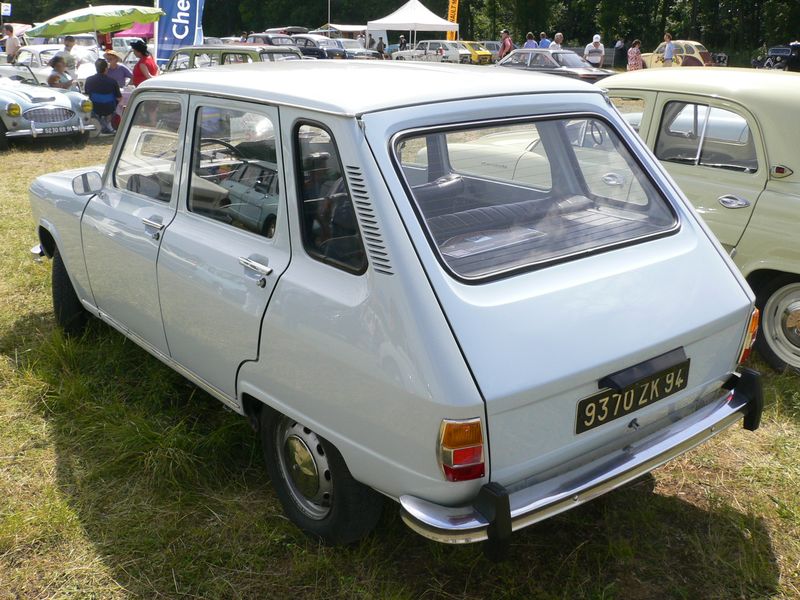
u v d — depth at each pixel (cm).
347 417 235
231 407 301
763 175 429
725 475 334
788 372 429
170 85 322
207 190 300
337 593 262
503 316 219
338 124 235
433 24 2800
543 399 217
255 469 332
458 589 264
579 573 272
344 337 229
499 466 215
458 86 262
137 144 349
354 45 3055
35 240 663
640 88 491
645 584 269
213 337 291
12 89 1177
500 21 5484
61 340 430
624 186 285
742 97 437
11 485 321
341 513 262
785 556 283
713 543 288
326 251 243
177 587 265
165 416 365
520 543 288
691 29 4294
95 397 389
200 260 292
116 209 356
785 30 4066
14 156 1112
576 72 2014
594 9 4881
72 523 295
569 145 279
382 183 225
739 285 275
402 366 212
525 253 243
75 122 1200
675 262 264
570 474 231
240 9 5669
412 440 215
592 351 226
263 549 283
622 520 302
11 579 269
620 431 242
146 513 302
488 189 259
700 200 455
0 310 505
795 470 337
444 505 217
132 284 345
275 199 262
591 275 244
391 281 217
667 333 243
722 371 273
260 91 270
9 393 396
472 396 204
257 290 262
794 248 412
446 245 232
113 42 2525
